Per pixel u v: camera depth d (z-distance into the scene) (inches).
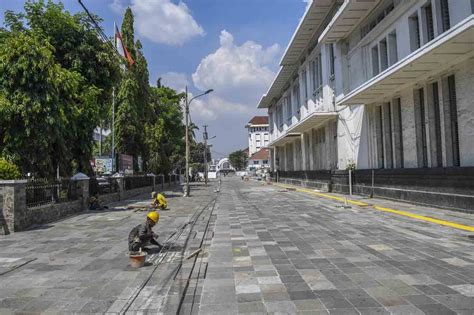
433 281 228.7
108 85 833.5
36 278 256.4
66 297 218.5
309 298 206.8
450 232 386.9
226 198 992.2
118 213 654.5
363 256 296.2
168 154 1800.0
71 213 631.8
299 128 1334.9
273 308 194.7
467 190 492.1
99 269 278.2
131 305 205.5
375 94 730.2
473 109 504.1
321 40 999.0
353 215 550.6
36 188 529.0
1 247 365.1
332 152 1114.1
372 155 832.3
